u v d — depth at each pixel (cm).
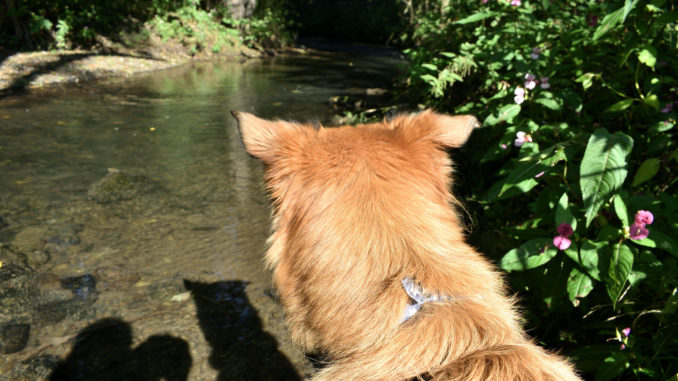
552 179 104
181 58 510
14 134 238
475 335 61
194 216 164
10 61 374
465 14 214
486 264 70
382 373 61
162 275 133
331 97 357
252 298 126
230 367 107
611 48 123
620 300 95
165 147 232
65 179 188
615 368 88
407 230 65
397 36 802
